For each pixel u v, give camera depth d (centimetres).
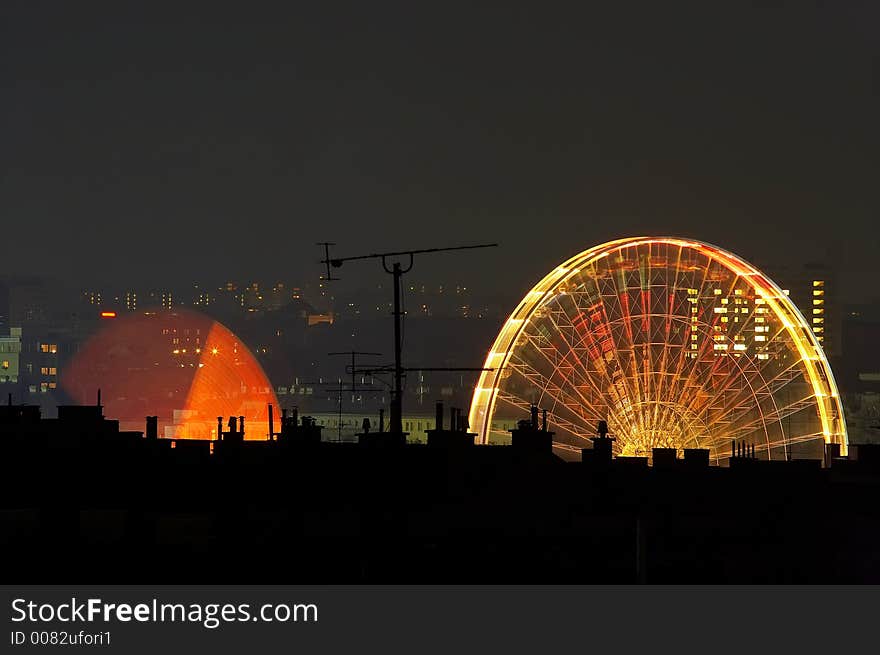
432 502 4938
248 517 4444
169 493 4759
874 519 5009
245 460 5041
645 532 3975
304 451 5100
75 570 4044
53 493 4675
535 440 6019
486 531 4553
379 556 4316
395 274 5509
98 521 4269
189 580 4056
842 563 4512
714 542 4653
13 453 5028
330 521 4484
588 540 4491
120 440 5416
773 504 5122
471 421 10669
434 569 4288
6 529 4103
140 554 4112
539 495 5044
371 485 4822
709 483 5341
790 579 4344
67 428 5597
